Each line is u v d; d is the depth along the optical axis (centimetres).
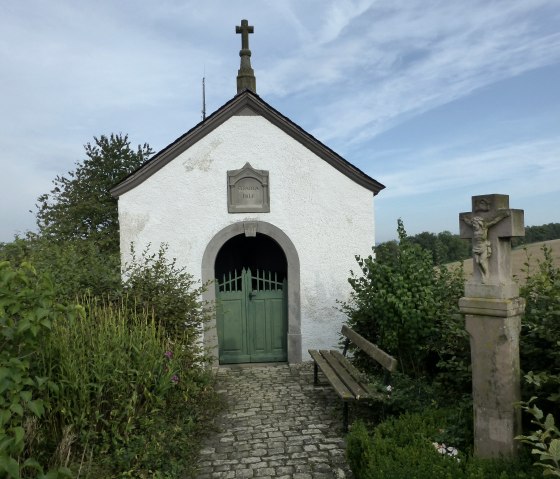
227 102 788
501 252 355
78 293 624
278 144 805
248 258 1181
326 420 545
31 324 291
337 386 514
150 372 459
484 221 356
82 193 1560
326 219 812
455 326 487
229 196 795
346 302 766
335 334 812
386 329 606
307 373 745
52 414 395
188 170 792
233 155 798
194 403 554
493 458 340
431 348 562
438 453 343
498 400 349
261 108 796
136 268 727
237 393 654
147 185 787
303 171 808
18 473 253
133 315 575
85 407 404
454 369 493
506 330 345
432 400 469
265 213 803
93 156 1612
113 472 391
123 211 782
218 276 1141
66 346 420
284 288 827
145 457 403
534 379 333
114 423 416
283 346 827
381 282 617
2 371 282
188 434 484
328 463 439
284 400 620
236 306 822
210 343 788
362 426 412
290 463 441
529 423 373
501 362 348
